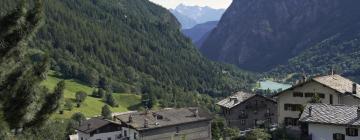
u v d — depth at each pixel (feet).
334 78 254.06
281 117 256.32
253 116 327.88
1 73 54.65
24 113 56.13
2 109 54.75
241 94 340.18
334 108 186.19
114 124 326.24
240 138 210.18
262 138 199.52
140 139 265.34
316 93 241.96
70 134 347.36
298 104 249.34
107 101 624.18
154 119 280.72
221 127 300.61
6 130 53.47
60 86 59.16
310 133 185.47
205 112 306.96
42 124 58.54
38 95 56.95
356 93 233.35
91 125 328.70
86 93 596.70
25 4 54.19
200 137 291.99
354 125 170.91
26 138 59.11
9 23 52.90
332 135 179.22
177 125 281.95
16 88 55.42
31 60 57.77
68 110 515.91
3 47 53.11
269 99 331.36
